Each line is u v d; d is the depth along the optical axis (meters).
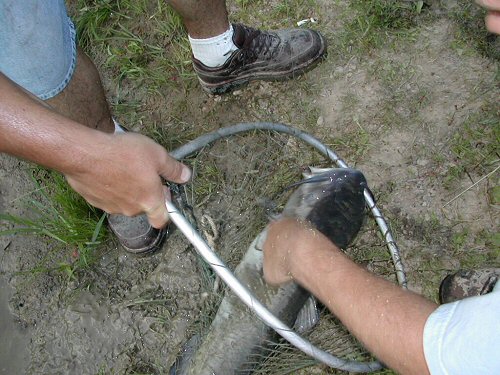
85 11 2.74
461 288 1.95
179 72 2.58
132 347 2.17
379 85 2.39
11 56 1.69
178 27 2.64
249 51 2.35
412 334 1.36
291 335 1.62
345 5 2.55
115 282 2.28
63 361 2.20
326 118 2.38
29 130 1.23
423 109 2.32
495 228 2.10
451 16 2.44
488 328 1.24
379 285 1.52
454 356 1.27
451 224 2.13
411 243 2.13
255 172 2.30
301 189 2.11
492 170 2.17
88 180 1.33
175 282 2.24
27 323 2.28
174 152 2.20
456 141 2.24
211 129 2.46
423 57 2.41
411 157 2.25
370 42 2.46
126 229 2.18
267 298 1.88
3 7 1.57
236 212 2.25
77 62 1.90
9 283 2.35
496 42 2.36
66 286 2.30
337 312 1.57
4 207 2.49
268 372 1.93
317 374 2.00
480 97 2.29
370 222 2.17
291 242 1.76
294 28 2.48
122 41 2.70
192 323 2.16
